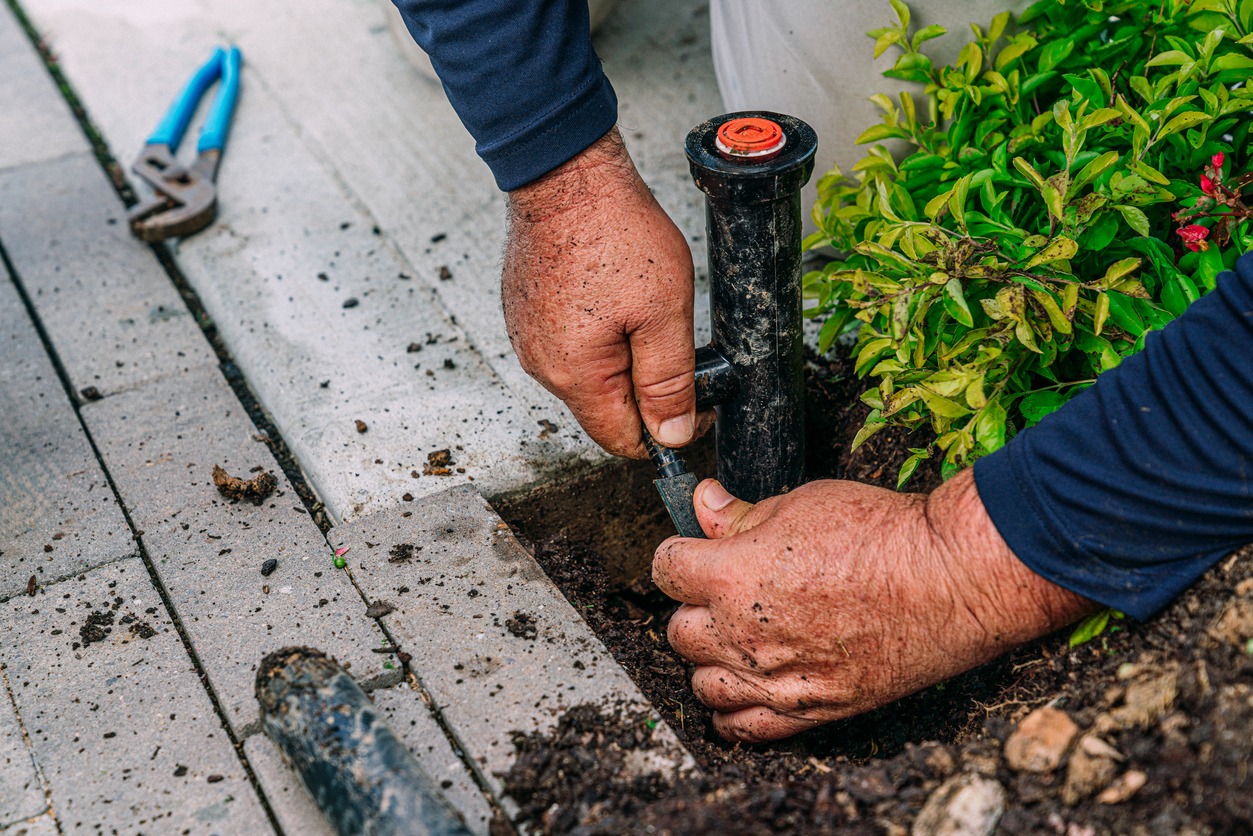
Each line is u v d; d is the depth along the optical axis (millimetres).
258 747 1468
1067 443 1312
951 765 1312
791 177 1567
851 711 1548
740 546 1534
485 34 1447
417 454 2047
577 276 1571
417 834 1194
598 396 1679
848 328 2158
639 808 1331
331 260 2586
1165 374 1252
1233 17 1699
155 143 2908
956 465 1647
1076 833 1202
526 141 1518
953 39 2045
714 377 1733
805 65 2146
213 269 2555
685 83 3146
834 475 2115
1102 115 1610
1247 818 1138
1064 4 1940
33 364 2283
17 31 3660
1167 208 1772
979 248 1622
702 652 1626
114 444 2070
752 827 1279
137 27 3633
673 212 2645
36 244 2680
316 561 1771
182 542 1834
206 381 2244
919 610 1418
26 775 1456
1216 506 1242
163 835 1368
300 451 2064
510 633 1606
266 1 3771
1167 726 1248
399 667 1556
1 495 1952
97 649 1641
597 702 1484
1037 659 1523
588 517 2117
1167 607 1361
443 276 2512
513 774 1373
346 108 3186
